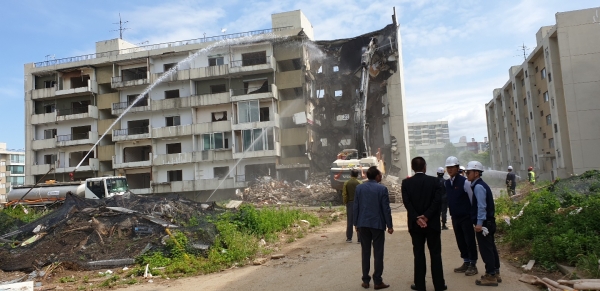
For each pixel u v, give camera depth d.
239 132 39.16
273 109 38.53
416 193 6.30
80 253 10.52
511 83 51.06
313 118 39.59
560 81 34.72
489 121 69.62
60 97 45.31
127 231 11.61
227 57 40.69
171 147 42.59
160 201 15.88
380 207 6.75
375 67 32.75
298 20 41.59
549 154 37.53
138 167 41.53
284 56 39.62
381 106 38.88
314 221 16.41
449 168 7.25
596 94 32.41
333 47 39.75
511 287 6.27
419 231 6.27
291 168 37.34
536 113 41.34
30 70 45.62
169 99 40.91
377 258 6.63
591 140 32.16
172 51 41.62
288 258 9.93
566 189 14.09
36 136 45.66
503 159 59.91
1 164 87.12
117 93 43.56
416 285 6.31
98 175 43.25
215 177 39.94
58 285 8.59
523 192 17.55
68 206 14.72
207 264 9.34
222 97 39.66
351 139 38.75
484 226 6.42
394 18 34.72
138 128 42.56
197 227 11.59
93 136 43.41
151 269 9.26
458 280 6.78
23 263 10.05
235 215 13.81
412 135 164.50
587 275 6.32
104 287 8.20
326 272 8.08
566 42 33.38
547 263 7.30
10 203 28.88
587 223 8.44
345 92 38.72
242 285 7.61
